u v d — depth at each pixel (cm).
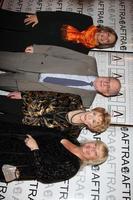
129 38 278
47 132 195
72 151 194
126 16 291
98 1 299
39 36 232
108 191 222
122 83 257
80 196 221
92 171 225
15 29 234
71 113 202
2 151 189
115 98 250
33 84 216
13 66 218
